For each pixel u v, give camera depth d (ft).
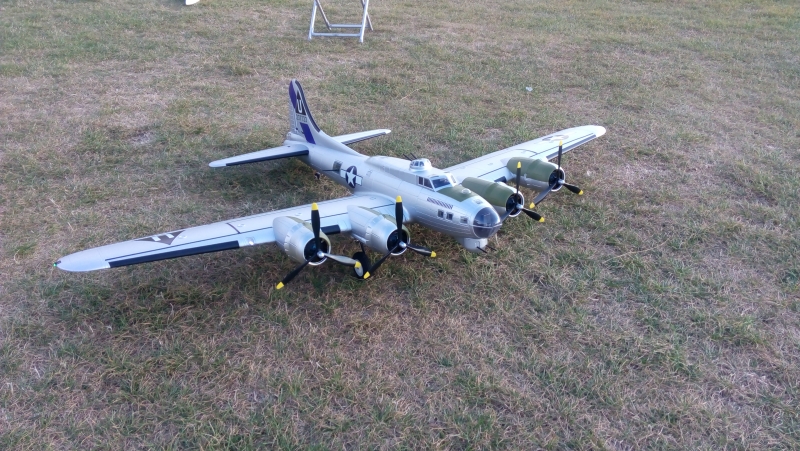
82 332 21.40
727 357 21.30
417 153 36.63
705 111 44.50
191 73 48.19
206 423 17.92
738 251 27.32
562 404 18.97
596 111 44.11
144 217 28.84
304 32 60.29
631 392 19.62
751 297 24.41
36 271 24.54
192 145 36.45
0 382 19.19
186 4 67.10
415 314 22.93
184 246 21.65
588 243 27.96
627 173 34.99
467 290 24.40
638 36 63.05
